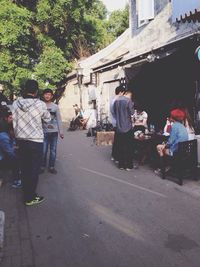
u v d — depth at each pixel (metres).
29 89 6.40
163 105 11.94
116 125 8.95
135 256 4.32
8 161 7.38
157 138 8.96
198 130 9.96
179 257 4.27
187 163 7.51
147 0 13.91
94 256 4.36
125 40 20.62
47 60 25.56
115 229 5.17
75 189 7.34
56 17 25.95
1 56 23.72
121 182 7.78
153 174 8.36
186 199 6.43
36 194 6.49
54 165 9.29
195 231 5.00
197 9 7.41
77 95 25.59
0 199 6.71
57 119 8.77
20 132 6.27
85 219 5.60
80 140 15.63
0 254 4.43
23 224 5.43
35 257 4.36
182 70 10.73
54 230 5.19
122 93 8.99
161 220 5.45
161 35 13.14
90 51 30.22
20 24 23.42
